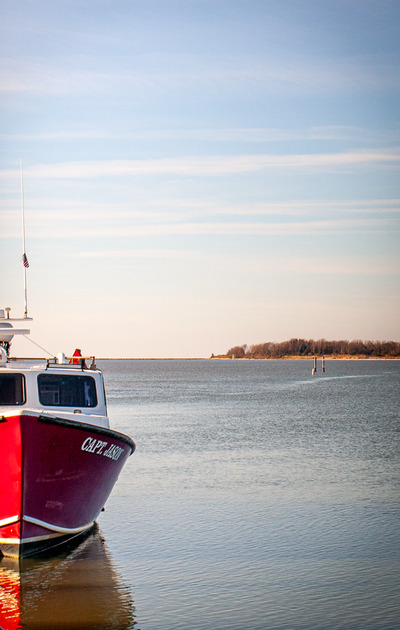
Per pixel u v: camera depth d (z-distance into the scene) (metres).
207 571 14.95
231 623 12.39
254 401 67.19
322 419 47.69
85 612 12.83
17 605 13.11
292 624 12.40
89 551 16.27
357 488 23.06
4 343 17.44
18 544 15.28
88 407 17.06
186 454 30.59
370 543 16.88
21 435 14.22
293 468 26.97
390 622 12.46
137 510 20.02
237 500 21.23
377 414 51.97
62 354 17.50
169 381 126.69
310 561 15.60
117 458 16.86
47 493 15.18
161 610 12.98
